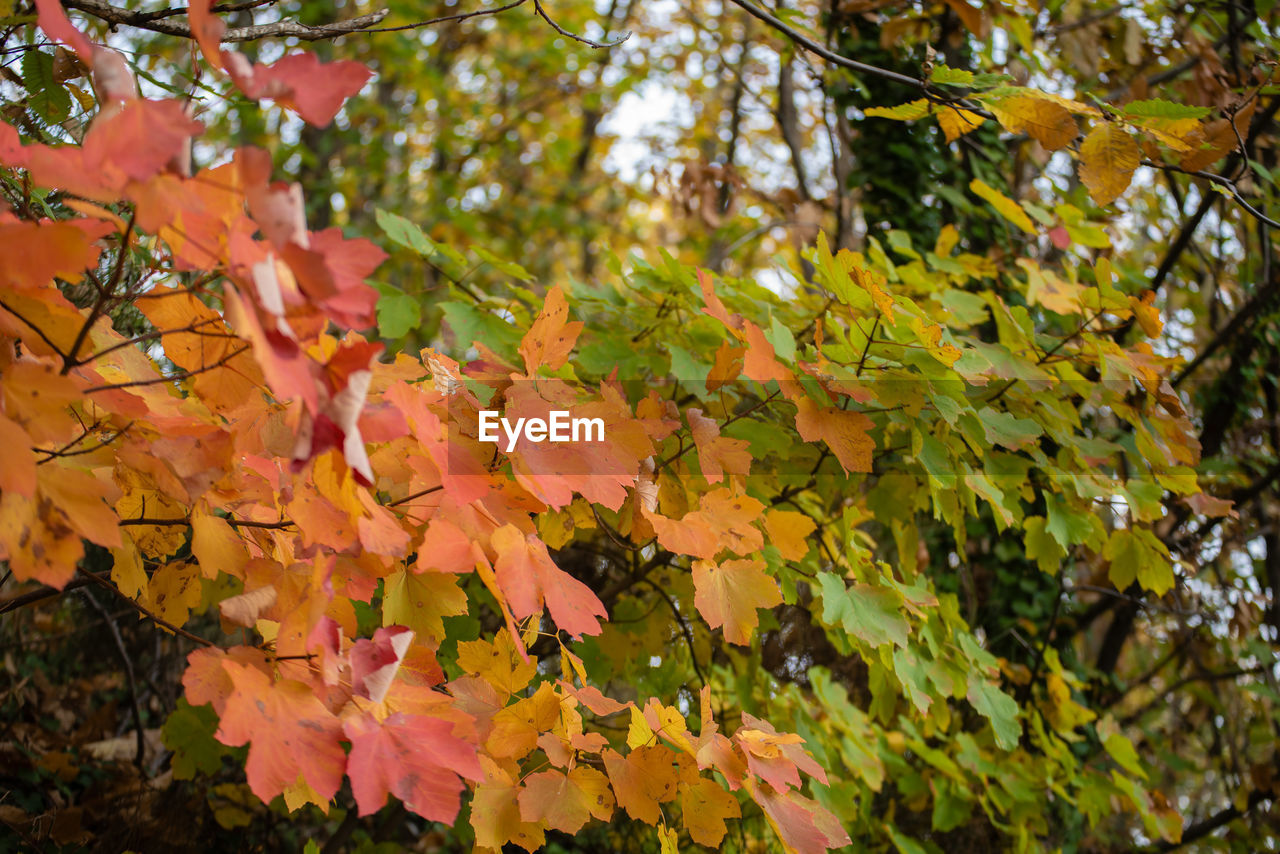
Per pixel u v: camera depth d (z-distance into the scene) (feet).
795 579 4.16
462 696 3.10
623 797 3.09
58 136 3.56
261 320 2.41
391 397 2.82
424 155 18.80
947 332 3.94
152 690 5.30
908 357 3.76
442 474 2.87
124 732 5.34
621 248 19.17
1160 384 3.93
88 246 2.57
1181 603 7.04
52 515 2.56
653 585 4.32
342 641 2.77
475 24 17.03
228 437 2.83
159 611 3.13
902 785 5.18
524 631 3.18
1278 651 6.79
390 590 3.07
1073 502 4.32
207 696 2.66
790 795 3.30
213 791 4.75
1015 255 6.40
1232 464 5.63
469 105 17.69
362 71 2.48
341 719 2.70
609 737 4.30
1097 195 3.68
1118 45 6.13
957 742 4.99
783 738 3.21
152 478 2.88
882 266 4.66
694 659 4.39
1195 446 3.95
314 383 2.44
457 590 3.15
